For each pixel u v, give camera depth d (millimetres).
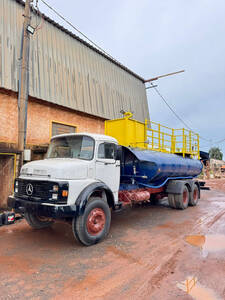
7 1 8945
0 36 8328
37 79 9266
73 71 11273
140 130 8219
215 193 14109
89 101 11711
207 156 13273
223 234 5422
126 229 5891
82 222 4453
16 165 7625
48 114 9844
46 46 10156
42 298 2777
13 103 8555
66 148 5637
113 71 14484
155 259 3961
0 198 7844
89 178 4996
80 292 2916
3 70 8102
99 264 3762
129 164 7180
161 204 9906
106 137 5734
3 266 3670
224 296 2811
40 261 3875
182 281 3191
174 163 8258
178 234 5438
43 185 4473
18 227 5957
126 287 3039
